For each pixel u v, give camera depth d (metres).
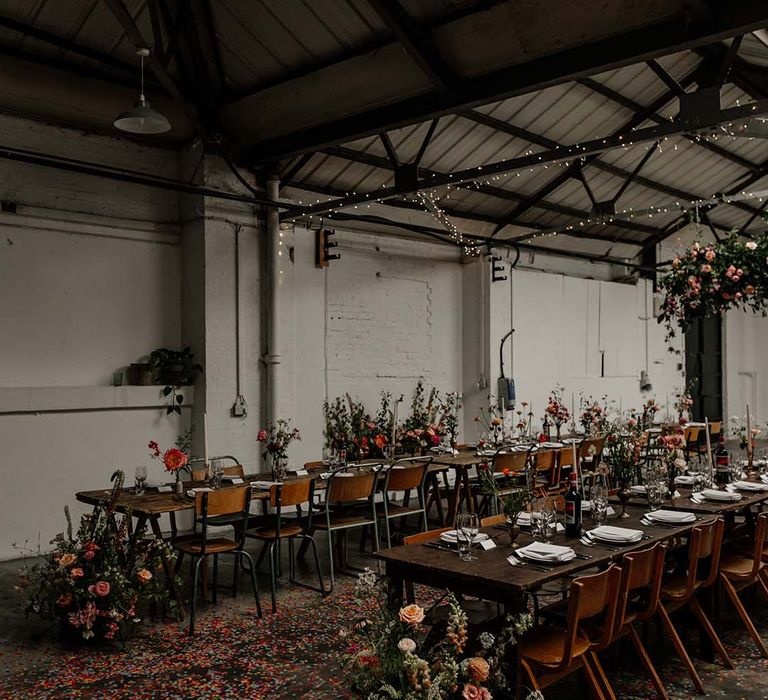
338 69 6.37
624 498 4.41
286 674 3.86
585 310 11.87
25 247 6.58
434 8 5.52
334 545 6.71
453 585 3.24
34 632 4.50
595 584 3.07
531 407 10.78
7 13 5.86
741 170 11.33
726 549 4.87
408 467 5.95
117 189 7.18
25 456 6.36
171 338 7.55
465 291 10.35
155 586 4.52
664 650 4.24
